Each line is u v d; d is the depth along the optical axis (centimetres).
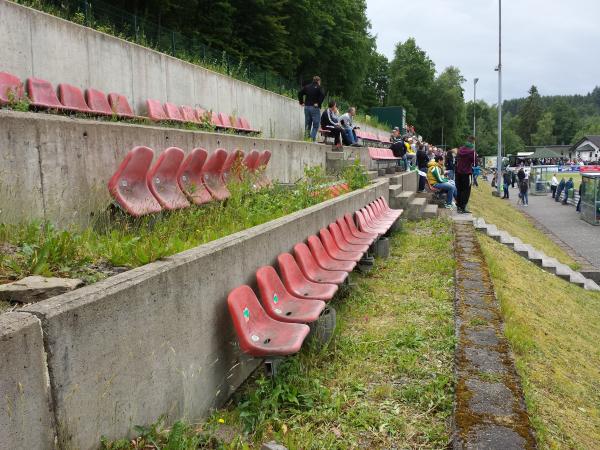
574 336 841
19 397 232
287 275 543
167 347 346
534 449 336
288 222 602
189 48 1878
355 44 4525
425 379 461
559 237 2355
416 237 1192
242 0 2905
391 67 8544
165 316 344
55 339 253
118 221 554
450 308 662
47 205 487
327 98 2941
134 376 312
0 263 349
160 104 1240
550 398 511
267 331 446
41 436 244
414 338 548
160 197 605
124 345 303
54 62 962
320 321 523
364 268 847
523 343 596
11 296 301
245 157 914
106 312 288
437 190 1756
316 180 995
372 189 1198
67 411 260
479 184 4897
